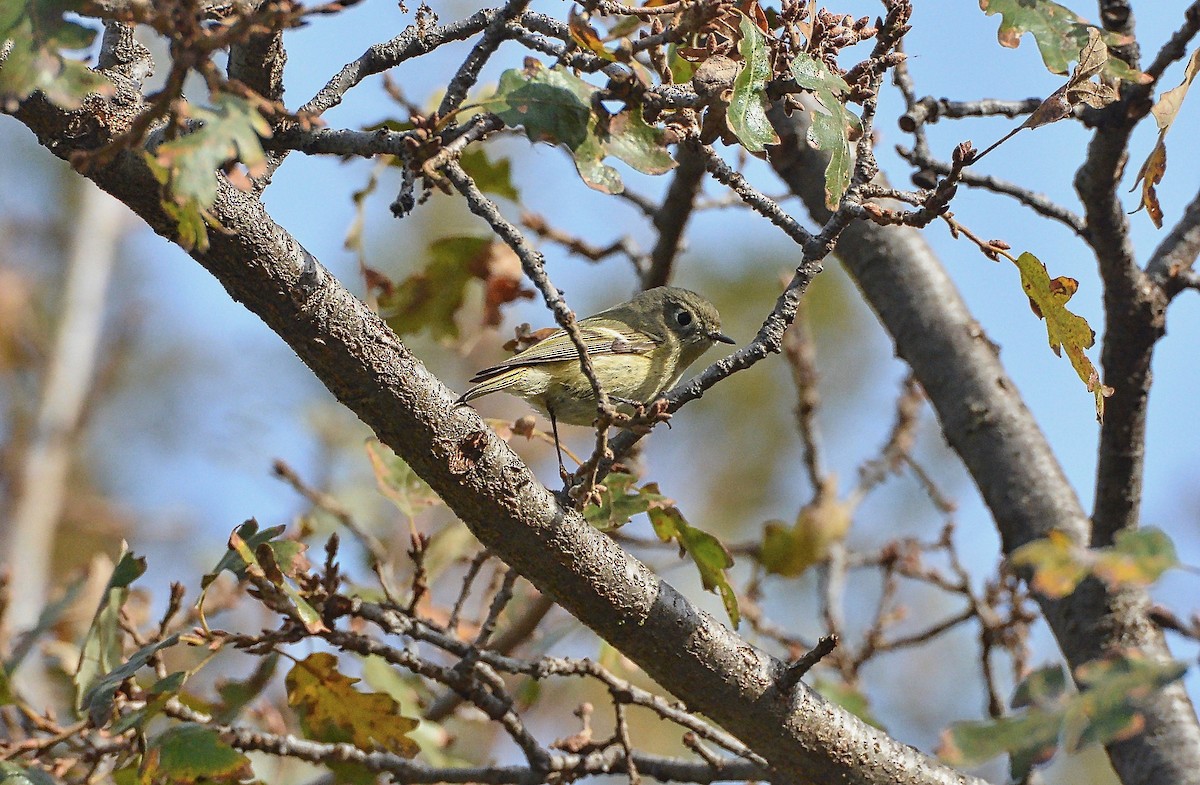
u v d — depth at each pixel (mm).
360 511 14844
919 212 7082
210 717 9398
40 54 5176
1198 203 9898
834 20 7016
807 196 12180
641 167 6629
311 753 8945
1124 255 9289
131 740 8227
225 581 11633
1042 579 4996
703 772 9352
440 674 8805
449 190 7000
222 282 6914
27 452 18125
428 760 10297
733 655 7793
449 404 7148
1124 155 8883
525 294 12336
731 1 6379
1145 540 5062
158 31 5043
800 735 7941
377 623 8641
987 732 5008
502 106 6512
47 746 8258
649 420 7012
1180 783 9070
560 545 7395
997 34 7062
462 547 11734
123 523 18250
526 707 11672
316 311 6895
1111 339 9562
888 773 8086
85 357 19266
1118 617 9766
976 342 11750
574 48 6992
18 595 16578
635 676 15445
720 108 7000
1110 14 8688
